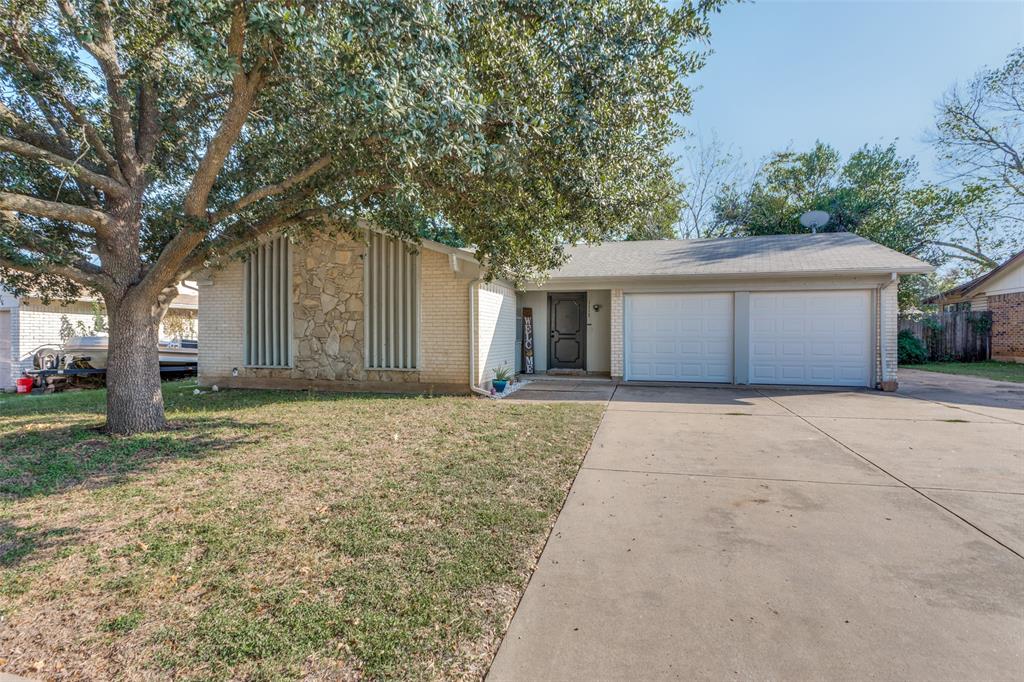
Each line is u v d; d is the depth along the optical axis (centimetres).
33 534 347
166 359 1630
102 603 268
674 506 400
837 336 1109
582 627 244
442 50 443
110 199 669
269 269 1158
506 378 1102
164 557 315
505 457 536
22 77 564
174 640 237
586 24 520
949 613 251
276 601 267
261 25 394
